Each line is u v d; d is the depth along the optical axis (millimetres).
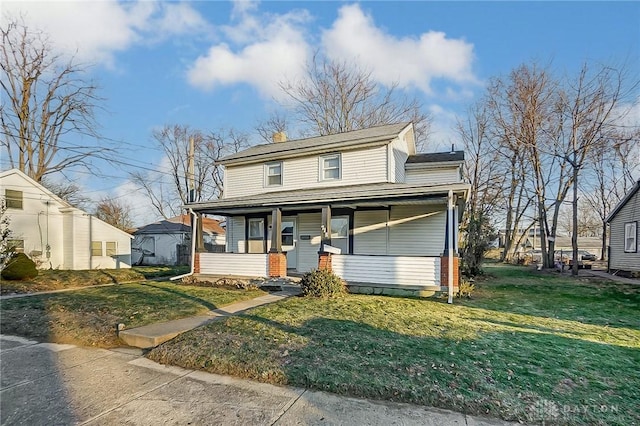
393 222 12125
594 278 14547
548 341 5207
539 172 20531
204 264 12531
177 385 3916
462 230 15484
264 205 11281
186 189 33344
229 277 11758
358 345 4883
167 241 27500
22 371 4434
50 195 18109
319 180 13406
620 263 16344
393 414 3170
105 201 39531
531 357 4457
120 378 4160
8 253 13078
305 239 13586
